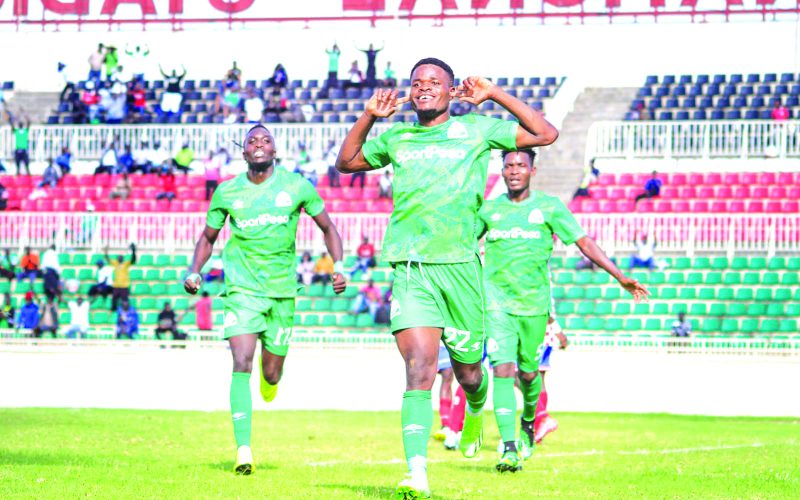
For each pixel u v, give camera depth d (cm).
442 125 1052
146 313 4297
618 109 5644
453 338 1073
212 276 4366
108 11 5994
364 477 1272
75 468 1295
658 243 4400
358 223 4388
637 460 1554
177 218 4594
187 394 3125
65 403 2952
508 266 1475
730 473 1338
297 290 1418
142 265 4488
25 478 1186
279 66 5753
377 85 5784
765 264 4303
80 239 4538
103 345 3794
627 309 4194
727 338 3688
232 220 1397
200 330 3941
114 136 5259
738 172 5044
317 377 3369
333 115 5553
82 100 5531
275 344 1417
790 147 5059
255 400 3095
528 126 1036
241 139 5175
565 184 5106
